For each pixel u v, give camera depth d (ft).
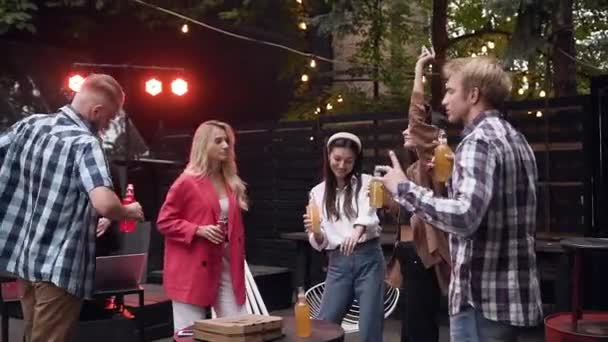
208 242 11.62
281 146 25.67
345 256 12.57
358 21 26.09
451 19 29.81
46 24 30.42
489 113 7.79
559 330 10.59
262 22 31.48
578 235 19.35
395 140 22.62
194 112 33.32
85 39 30.42
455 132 20.74
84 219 10.02
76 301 10.11
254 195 26.53
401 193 7.49
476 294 7.56
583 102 19.06
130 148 24.14
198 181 11.85
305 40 31.55
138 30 31.89
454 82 7.91
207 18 30.99
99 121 10.44
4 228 10.12
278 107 33.94
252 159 26.58
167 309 17.66
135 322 16.31
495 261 7.52
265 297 21.81
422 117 11.30
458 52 30.04
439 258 11.90
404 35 29.71
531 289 7.59
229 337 8.74
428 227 11.78
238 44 33.19
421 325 13.00
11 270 10.14
